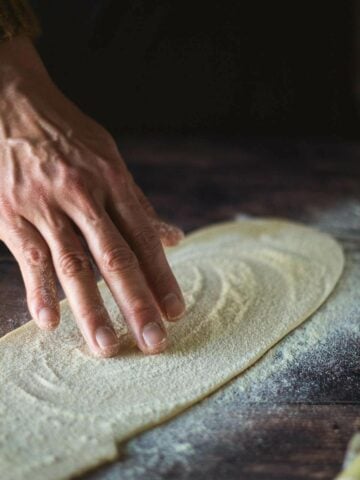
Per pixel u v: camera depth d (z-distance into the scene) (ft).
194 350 1.37
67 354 1.34
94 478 1.06
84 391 1.24
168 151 2.70
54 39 2.56
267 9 2.72
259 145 2.83
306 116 3.00
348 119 2.99
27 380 1.26
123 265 1.31
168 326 1.45
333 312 1.57
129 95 2.81
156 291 1.38
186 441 1.15
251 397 1.27
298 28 2.80
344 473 1.03
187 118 2.93
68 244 1.33
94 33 2.51
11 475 1.04
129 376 1.28
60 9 2.49
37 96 1.54
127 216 1.42
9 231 1.38
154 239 1.41
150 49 2.67
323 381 1.33
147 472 1.08
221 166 2.56
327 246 1.89
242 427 1.19
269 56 2.84
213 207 2.20
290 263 1.77
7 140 1.47
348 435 1.18
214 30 2.73
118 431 1.14
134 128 2.90
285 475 1.08
